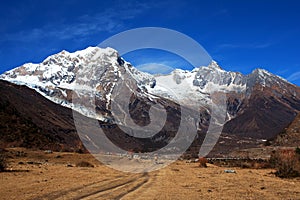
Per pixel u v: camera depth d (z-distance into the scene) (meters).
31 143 93.50
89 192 25.80
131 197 23.38
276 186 30.69
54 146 97.00
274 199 23.19
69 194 24.67
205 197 23.89
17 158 65.44
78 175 39.88
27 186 28.84
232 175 43.69
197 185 31.31
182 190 27.50
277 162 46.12
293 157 47.34
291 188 29.19
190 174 44.72
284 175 40.44
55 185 29.77
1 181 32.47
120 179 36.19
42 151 77.44
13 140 89.75
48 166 54.50
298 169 41.12
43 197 23.22
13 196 23.47
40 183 31.12
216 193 25.86
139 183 32.62
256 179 37.78
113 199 22.44
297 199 23.14
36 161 63.59
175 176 41.06
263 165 59.53
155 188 28.78
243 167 61.53
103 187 28.94
